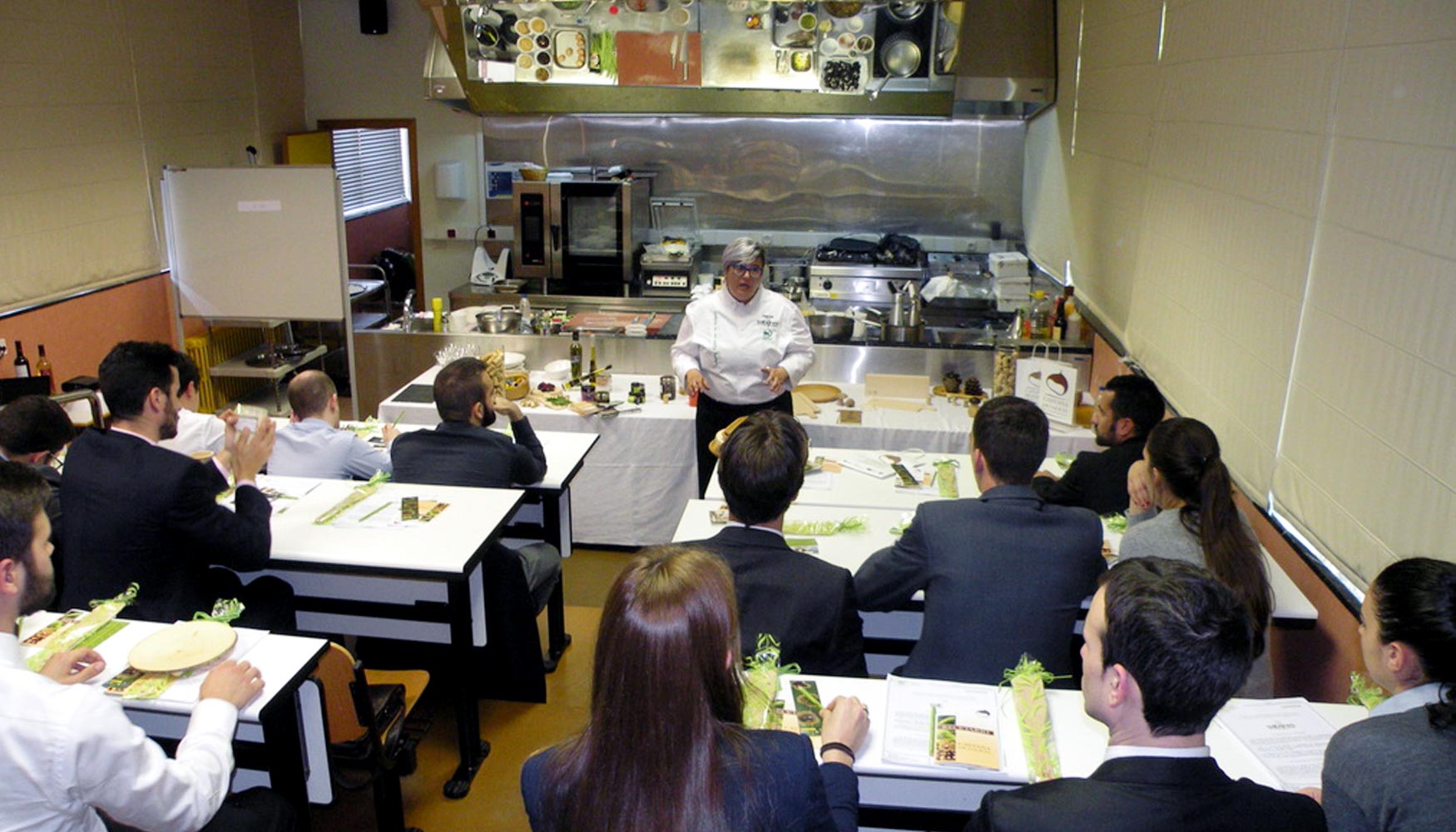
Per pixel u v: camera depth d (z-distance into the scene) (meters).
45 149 5.14
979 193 6.89
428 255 7.78
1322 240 2.40
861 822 1.81
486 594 3.00
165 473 2.34
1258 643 2.04
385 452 3.45
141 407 2.39
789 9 4.79
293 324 7.14
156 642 1.95
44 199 5.14
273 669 1.92
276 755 1.95
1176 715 1.12
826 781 1.36
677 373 4.03
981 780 1.63
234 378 6.62
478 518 2.76
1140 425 2.83
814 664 1.97
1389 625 1.41
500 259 6.76
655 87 5.12
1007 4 5.79
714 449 3.26
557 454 3.55
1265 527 2.70
